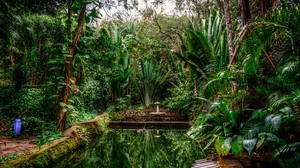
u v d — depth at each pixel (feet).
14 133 24.49
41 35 33.22
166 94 59.31
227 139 19.01
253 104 21.29
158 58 62.23
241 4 23.84
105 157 24.26
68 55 26.91
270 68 21.75
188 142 29.01
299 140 17.46
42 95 31.35
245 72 20.25
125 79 49.03
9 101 32.04
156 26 66.85
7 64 38.55
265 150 18.37
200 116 26.22
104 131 35.60
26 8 29.19
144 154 25.30
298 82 17.89
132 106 55.62
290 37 16.96
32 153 18.19
